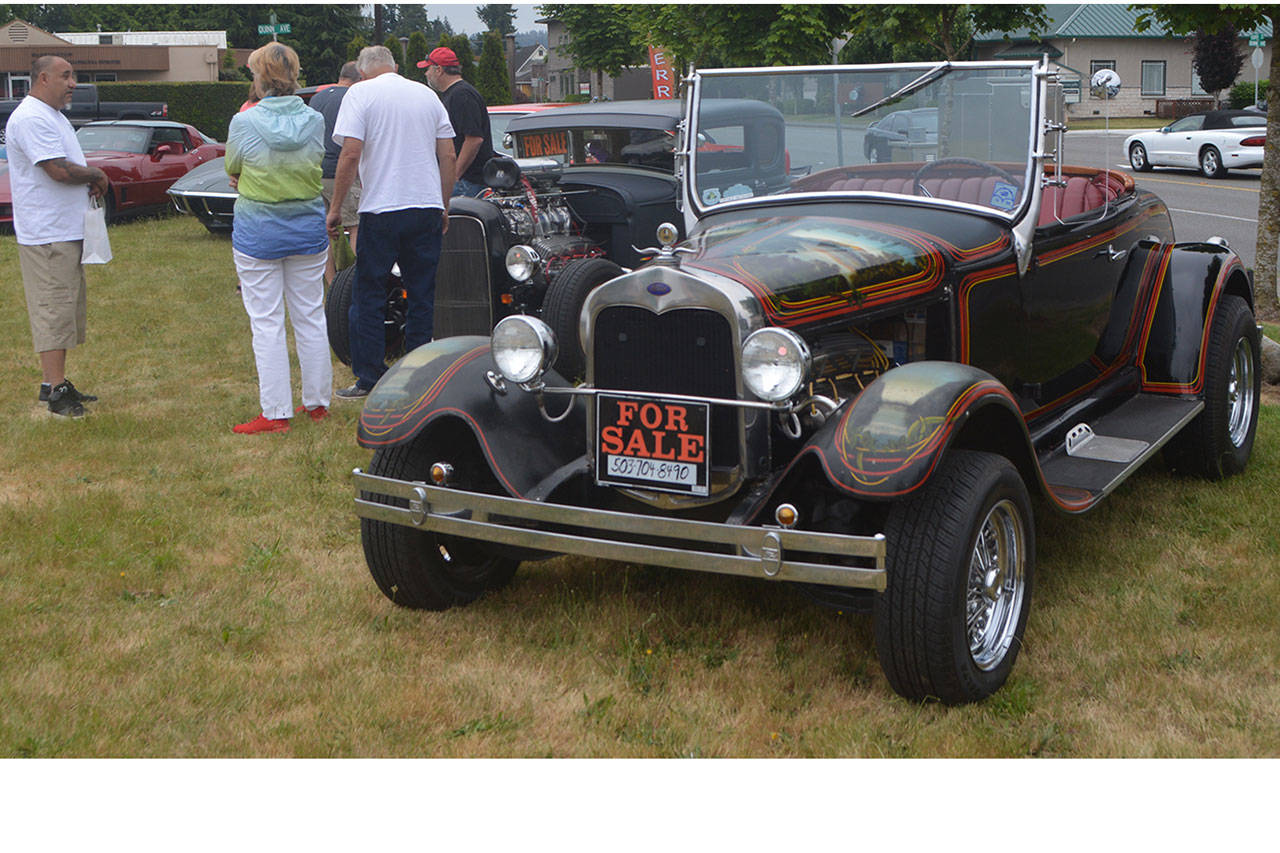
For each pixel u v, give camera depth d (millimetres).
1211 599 3900
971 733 3115
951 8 11578
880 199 4203
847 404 3240
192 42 47938
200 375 7379
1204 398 4906
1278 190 7840
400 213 6121
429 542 3848
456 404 3680
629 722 3232
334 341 7336
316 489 5156
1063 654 3572
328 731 3158
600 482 3592
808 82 4344
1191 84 39625
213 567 4332
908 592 3086
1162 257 5047
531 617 3920
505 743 3121
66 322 6242
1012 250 4082
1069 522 4645
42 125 5957
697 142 4594
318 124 5934
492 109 10562
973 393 3158
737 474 3379
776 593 4047
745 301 3322
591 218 7586
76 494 5074
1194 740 3084
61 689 3348
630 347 3482
